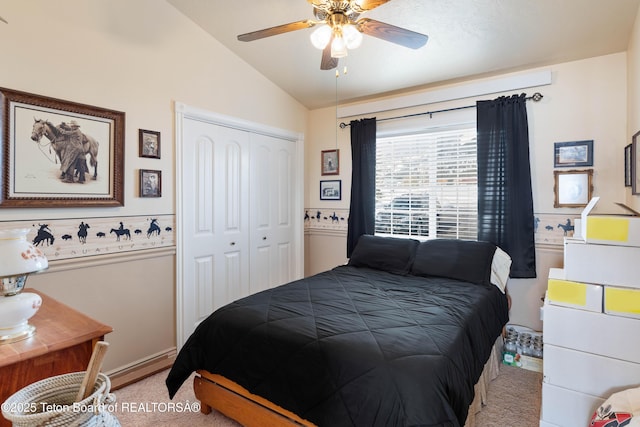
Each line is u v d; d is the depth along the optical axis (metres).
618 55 2.48
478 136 2.94
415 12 2.35
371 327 1.66
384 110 3.48
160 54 2.55
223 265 3.11
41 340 1.09
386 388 1.29
